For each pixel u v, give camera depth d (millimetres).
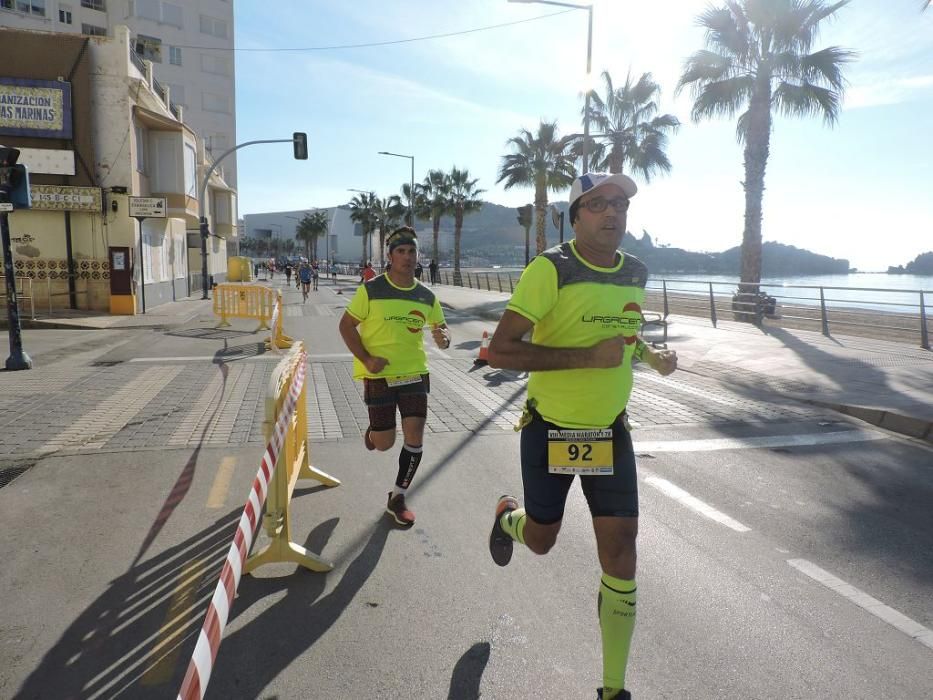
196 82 64000
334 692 2668
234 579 2467
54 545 4031
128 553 3930
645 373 10352
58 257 19625
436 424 7125
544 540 2766
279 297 13648
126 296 19922
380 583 3582
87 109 19328
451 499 4883
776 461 5836
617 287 2557
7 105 18734
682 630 3131
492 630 3133
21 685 2703
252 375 9953
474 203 50688
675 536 4223
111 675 2773
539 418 2652
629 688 2703
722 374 10055
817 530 4336
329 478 5176
